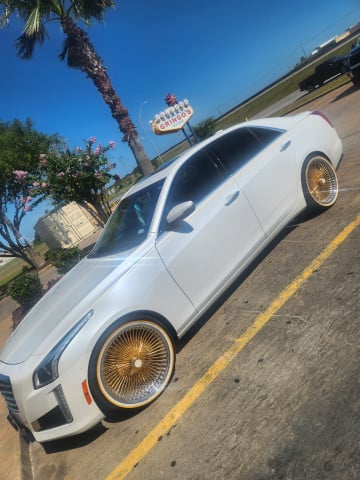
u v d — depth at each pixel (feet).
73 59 37.76
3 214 63.16
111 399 9.77
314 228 15.16
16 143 56.44
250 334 10.98
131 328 10.21
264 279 13.46
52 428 9.61
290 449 6.98
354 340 8.71
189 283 11.51
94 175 28.84
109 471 8.98
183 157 13.33
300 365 8.85
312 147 15.62
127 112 38.45
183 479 7.69
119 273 10.70
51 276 48.08
